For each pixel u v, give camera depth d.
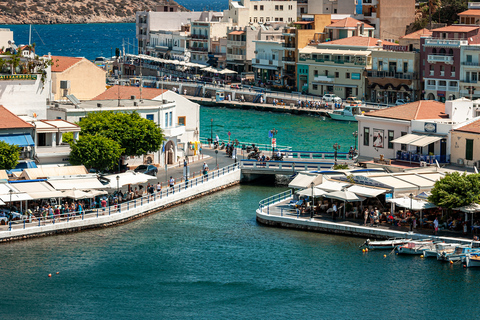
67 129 117.19
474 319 76.25
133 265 89.56
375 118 120.25
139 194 111.94
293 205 105.38
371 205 99.31
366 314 77.75
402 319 76.62
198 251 93.56
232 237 98.12
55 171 107.50
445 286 82.50
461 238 90.69
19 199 96.25
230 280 85.69
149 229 101.81
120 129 120.88
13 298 81.00
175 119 141.38
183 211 110.56
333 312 78.25
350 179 102.81
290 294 82.19
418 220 95.94
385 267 87.38
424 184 99.19
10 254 91.44
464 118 117.19
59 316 77.62
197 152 144.25
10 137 112.94
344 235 97.12
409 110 120.00
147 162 132.12
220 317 77.56
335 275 85.94
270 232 99.81
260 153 141.62
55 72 166.88
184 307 79.62
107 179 106.38
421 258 89.75
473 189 92.25
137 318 77.38
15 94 128.12
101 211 103.50
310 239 96.31
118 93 145.50
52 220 98.44
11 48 146.88
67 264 89.19
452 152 111.19
